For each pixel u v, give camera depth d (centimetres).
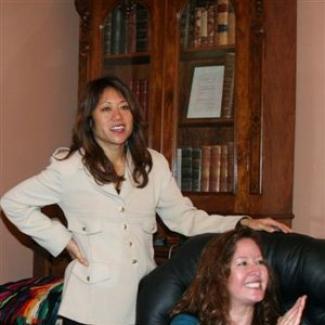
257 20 263
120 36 301
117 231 200
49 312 233
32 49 307
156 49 289
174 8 286
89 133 206
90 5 305
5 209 207
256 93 263
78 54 333
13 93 296
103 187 200
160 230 274
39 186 204
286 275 195
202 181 280
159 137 287
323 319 191
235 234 194
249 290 186
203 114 282
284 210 281
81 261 201
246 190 266
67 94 333
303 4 295
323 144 289
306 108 294
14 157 296
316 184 291
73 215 205
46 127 317
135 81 296
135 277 201
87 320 196
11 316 238
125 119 203
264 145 265
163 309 199
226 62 279
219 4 279
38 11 311
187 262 204
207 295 191
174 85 285
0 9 288
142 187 207
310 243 197
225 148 276
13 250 296
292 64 284
